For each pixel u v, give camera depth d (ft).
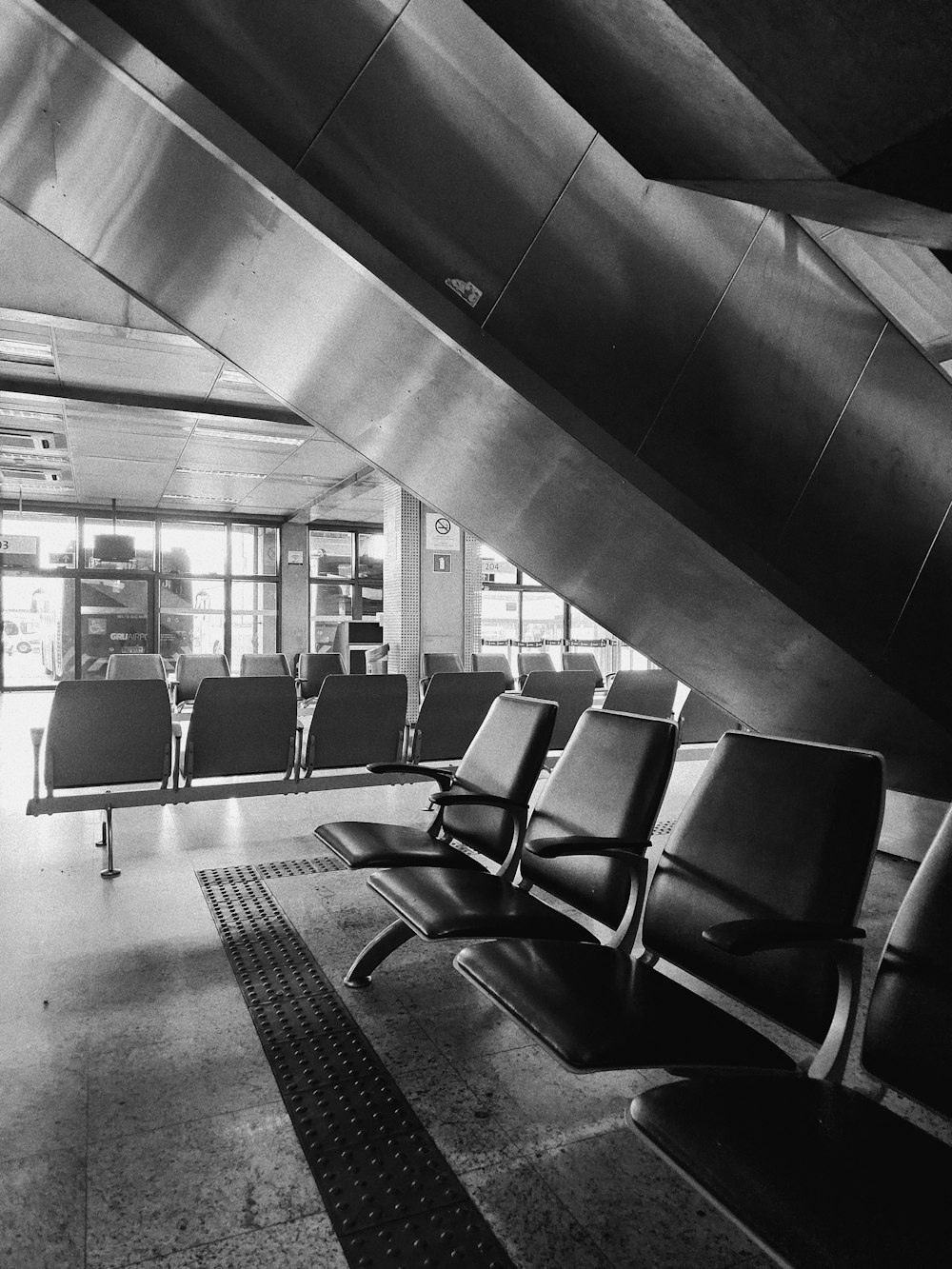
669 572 11.10
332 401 12.30
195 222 9.43
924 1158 3.97
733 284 10.68
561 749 19.22
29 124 8.61
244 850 14.58
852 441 11.22
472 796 8.82
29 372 24.54
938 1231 3.46
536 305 9.72
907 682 10.93
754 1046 5.10
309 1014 8.43
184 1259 5.15
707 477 10.45
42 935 10.52
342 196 8.71
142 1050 7.68
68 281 18.06
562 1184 5.88
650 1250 5.26
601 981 5.72
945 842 5.01
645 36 6.44
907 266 16.85
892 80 5.64
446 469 12.41
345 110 8.66
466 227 9.35
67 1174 5.93
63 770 12.18
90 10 7.31
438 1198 5.73
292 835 15.70
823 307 11.09
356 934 10.60
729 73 6.15
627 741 7.89
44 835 15.64
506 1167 6.06
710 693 13.64
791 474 10.87
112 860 13.61
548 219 9.75
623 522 10.68
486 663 28.96
